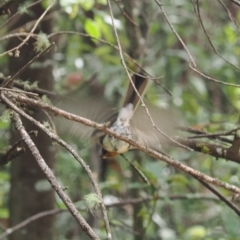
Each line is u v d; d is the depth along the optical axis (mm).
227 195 8914
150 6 11617
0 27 6344
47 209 8484
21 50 7836
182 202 10266
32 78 7961
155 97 10266
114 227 9438
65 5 7781
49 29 8422
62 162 10594
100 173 10391
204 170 9375
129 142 4754
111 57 10562
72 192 11016
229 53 12023
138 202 8688
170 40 11836
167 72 11938
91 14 9969
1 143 9688
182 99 11312
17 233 8453
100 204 4023
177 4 11766
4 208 10164
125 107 5891
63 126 5910
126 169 11070
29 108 6441
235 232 7637
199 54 11781
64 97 6426
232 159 6340
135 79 5977
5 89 4430
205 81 12805
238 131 6250
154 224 10812
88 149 10641
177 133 6996
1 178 10000
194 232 10812
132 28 9961
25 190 8359
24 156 8250
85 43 11891
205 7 12539
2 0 6809
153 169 8211
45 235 8531
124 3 9648
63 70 11203
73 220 11211
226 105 12781
